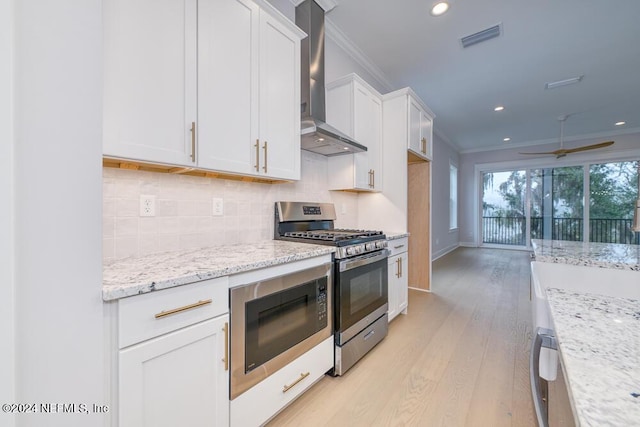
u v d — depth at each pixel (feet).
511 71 11.68
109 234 4.36
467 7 8.07
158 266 3.87
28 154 2.13
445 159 21.67
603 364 1.38
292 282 4.86
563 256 4.18
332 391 5.50
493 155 24.02
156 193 4.91
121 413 2.85
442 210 21.17
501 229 23.86
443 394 5.40
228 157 4.97
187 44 4.38
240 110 5.16
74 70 2.37
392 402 5.18
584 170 20.30
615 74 11.76
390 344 7.42
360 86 8.79
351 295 6.21
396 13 8.36
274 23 5.84
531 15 8.38
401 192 9.78
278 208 7.05
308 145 7.64
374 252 7.13
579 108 15.38
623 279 3.67
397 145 9.89
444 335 7.93
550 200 21.63
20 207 2.10
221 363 3.78
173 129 4.24
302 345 5.07
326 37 9.07
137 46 3.85
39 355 2.22
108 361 2.79
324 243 6.07
